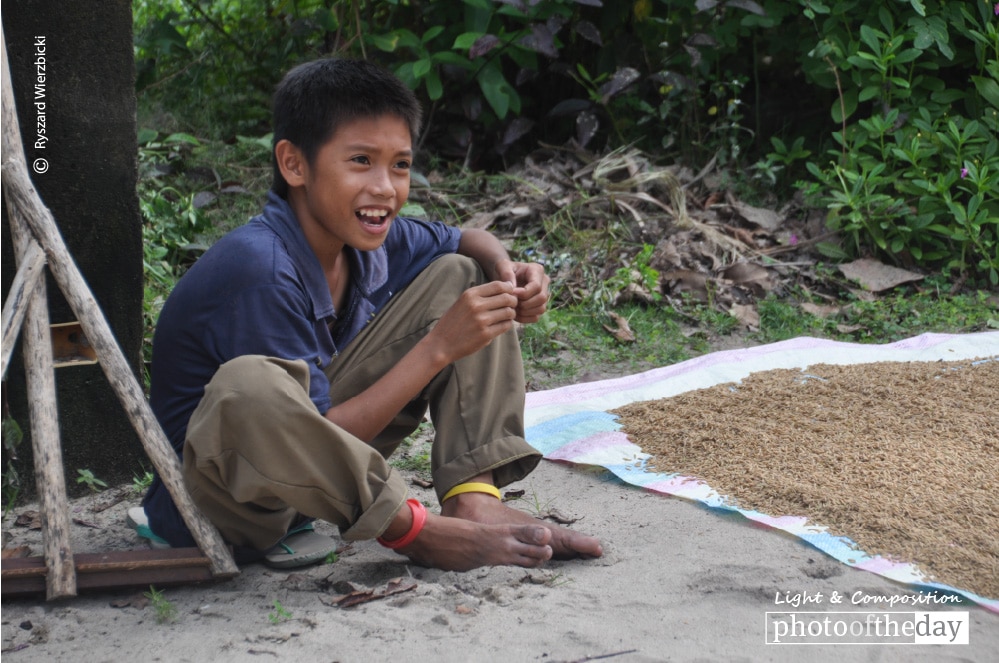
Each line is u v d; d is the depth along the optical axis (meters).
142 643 2.07
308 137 2.34
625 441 3.33
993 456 3.03
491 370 2.61
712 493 2.87
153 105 6.17
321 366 2.46
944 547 2.46
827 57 5.54
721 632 2.12
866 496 2.74
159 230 4.61
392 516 2.28
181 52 6.19
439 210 5.53
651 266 5.15
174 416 2.46
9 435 2.61
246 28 6.33
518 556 2.41
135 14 6.69
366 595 2.27
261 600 2.29
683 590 2.33
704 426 3.35
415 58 6.01
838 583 2.35
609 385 3.98
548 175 5.76
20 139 2.44
